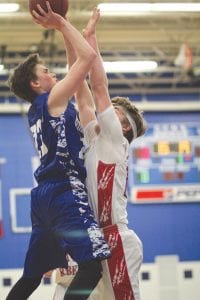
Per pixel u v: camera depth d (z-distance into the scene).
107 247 4.13
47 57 15.21
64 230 4.12
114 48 15.45
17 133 16.44
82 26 13.79
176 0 12.86
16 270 15.68
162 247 16.22
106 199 4.38
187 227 16.33
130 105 4.85
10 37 14.92
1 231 15.85
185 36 15.25
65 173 4.20
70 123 4.24
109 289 4.41
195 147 16.81
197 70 16.05
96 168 4.41
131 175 16.48
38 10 4.25
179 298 16.05
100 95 4.46
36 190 4.29
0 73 15.75
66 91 4.13
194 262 16.19
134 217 16.30
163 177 16.58
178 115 16.98
